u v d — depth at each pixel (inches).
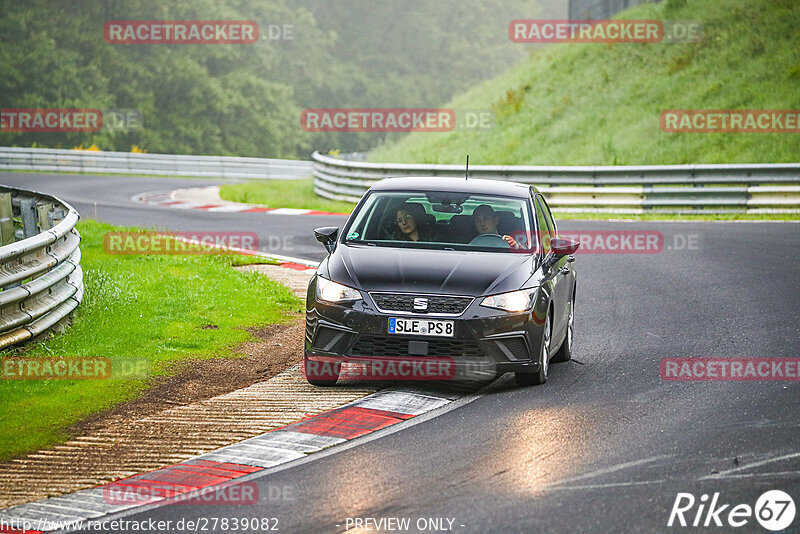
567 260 1392.7
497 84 6176.2
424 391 1160.8
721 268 2111.2
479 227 1263.5
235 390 1186.0
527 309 1136.8
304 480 856.9
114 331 1428.4
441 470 872.3
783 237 2576.3
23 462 929.5
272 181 5477.4
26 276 1300.4
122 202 3887.8
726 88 4441.4
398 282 1140.5
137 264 2039.9
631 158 4092.0
